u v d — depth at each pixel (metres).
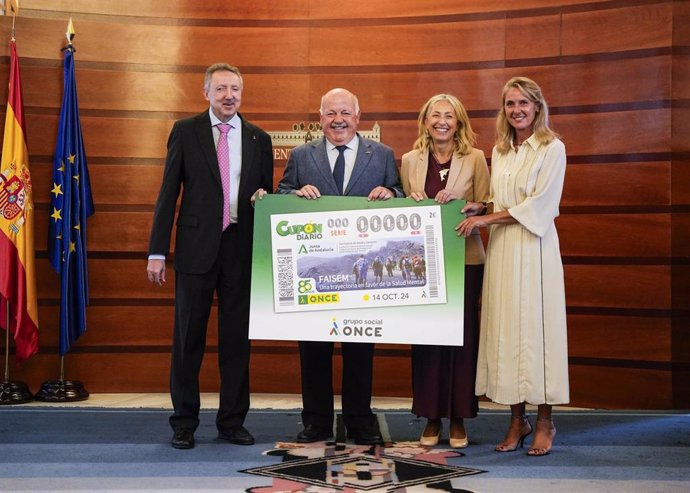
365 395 4.32
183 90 6.15
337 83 6.14
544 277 4.11
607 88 5.63
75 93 5.89
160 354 6.12
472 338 4.24
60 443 4.30
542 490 3.39
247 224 4.27
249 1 6.17
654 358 5.51
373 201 4.13
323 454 4.04
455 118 4.23
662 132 5.49
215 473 3.64
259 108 6.18
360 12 6.12
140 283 6.12
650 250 5.53
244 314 4.29
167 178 4.24
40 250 6.01
